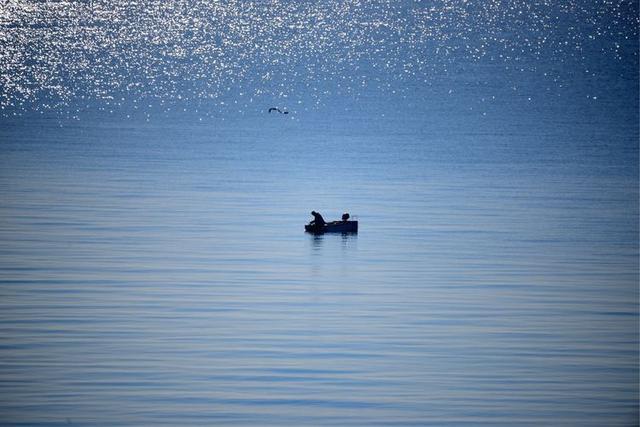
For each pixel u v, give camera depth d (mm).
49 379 90688
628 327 108000
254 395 88500
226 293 118250
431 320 109125
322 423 83562
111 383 90250
